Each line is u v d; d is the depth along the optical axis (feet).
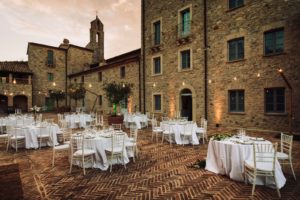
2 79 84.02
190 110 49.42
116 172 17.31
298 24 31.76
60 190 13.91
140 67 59.11
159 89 54.39
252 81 36.99
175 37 50.62
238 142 15.89
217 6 42.57
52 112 89.04
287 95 32.76
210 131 36.83
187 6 48.06
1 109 87.45
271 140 28.32
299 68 31.63
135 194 13.30
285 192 13.35
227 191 13.60
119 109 66.08
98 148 18.13
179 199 12.59
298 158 20.10
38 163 19.86
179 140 28.17
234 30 39.65
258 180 14.49
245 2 37.96
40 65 96.48
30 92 89.66
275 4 34.12
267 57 35.06
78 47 102.01
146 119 45.44
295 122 31.91
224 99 41.24
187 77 48.01
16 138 24.63
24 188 14.23
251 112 37.11
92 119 48.85
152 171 17.51
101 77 76.02
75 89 73.97
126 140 21.06
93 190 13.91
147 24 58.44
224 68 41.29
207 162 18.04
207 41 44.27
